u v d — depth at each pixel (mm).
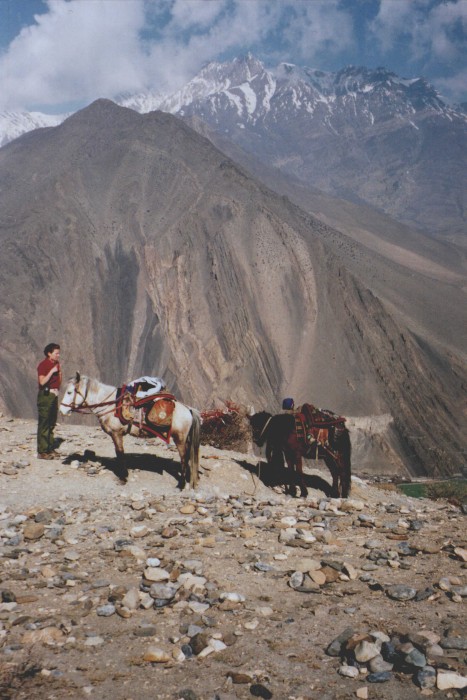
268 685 4309
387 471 161125
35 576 6742
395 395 184125
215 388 183625
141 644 5000
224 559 7426
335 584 6551
